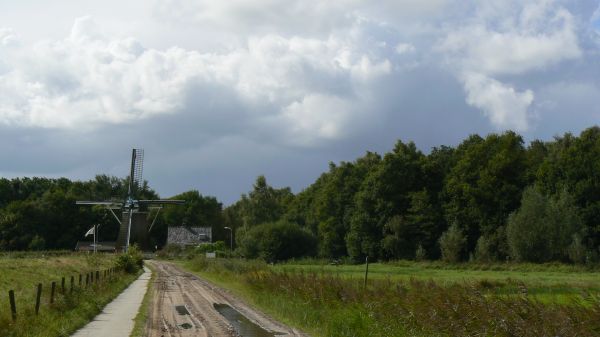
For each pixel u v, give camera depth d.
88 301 25.84
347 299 21.55
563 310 12.74
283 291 28.08
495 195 84.38
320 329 19.58
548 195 76.62
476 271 64.81
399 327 16.47
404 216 95.94
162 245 150.50
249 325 21.41
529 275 54.88
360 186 107.12
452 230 84.12
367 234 98.69
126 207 106.19
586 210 73.50
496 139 91.75
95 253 76.56
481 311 14.14
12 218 120.25
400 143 102.94
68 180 161.25
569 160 77.25
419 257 88.50
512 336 12.84
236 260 63.56
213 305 29.17
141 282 48.88
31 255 81.94
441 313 15.43
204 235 139.75
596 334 11.73
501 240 80.06
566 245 69.94
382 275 51.19
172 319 23.14
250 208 137.25
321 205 119.69
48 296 24.14
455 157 101.31
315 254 102.12
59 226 126.75
